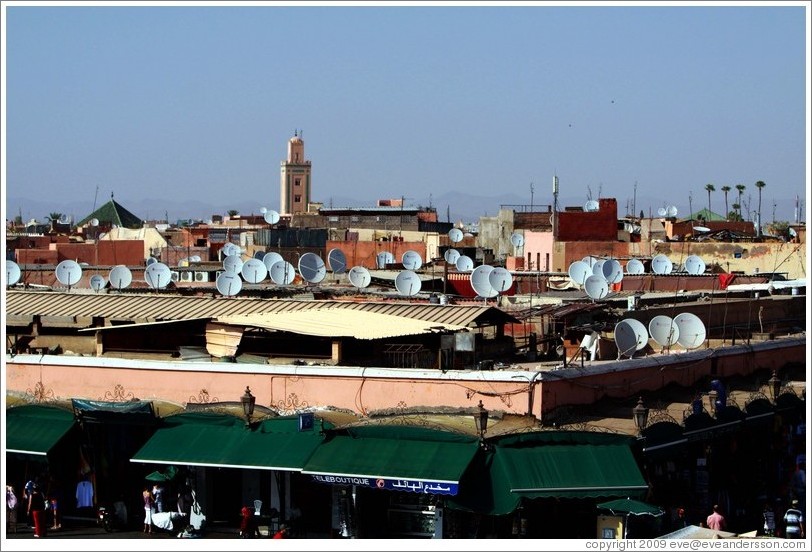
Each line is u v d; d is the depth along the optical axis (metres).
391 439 30.36
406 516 30.98
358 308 39.12
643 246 77.94
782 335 43.75
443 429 29.94
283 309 39.25
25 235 107.56
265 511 31.94
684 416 32.25
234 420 32.06
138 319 38.62
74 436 33.69
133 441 33.50
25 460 33.50
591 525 30.05
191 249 96.44
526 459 29.34
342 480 29.64
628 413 31.98
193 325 36.09
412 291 45.44
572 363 33.38
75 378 34.66
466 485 29.14
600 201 80.62
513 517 30.14
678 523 31.47
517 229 97.75
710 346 40.03
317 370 32.25
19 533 32.50
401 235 103.19
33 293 42.03
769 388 37.19
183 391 33.56
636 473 29.44
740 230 102.94
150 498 32.69
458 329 35.47
